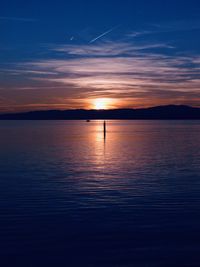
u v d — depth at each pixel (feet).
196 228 42.78
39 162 104.27
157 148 151.43
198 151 137.39
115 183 70.74
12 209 50.96
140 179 75.36
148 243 38.17
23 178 76.59
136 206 52.70
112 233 41.24
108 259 34.35
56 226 43.62
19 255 35.22
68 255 35.22
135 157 117.29
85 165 97.71
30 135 261.65
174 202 55.01
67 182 71.82
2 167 93.56
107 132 319.68
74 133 299.38
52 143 181.88
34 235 40.50
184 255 35.09
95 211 50.11
